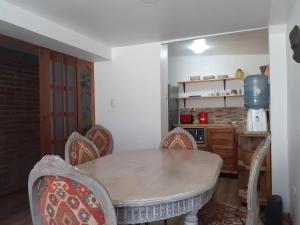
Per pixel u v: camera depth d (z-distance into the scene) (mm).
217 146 4566
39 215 1122
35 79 4449
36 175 1022
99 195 969
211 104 5094
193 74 5160
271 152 2918
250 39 3766
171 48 4371
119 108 3887
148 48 3693
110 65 3939
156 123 3668
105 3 2314
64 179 992
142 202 1198
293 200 2568
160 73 3646
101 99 4008
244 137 3129
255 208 1582
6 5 2258
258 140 3006
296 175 2365
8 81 3926
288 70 2711
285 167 2875
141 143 3752
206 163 1975
